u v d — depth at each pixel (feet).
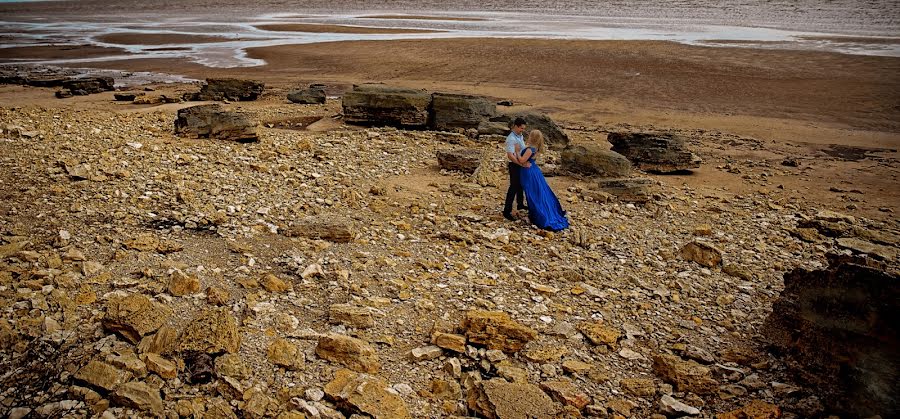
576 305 24.91
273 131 58.29
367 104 64.34
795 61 125.39
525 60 130.82
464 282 26.30
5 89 95.45
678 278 28.55
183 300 22.11
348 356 19.39
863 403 17.40
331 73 120.26
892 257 32.48
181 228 29.40
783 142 68.80
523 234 33.30
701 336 23.06
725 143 67.56
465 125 63.10
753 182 50.78
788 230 37.24
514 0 457.27
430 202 38.27
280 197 36.40
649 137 53.42
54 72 118.21
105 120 56.59
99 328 19.95
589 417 17.75
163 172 38.65
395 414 16.87
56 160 38.42
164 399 16.92
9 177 34.40
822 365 19.15
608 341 21.91
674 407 17.90
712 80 108.88
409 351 20.48
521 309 24.04
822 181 51.98
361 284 25.16
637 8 349.20
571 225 35.40
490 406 17.48
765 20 249.96
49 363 17.99
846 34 180.96
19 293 21.24
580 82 108.88
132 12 372.17
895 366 17.06
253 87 87.40
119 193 33.30
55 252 24.93
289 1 493.36
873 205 44.86
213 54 150.30
